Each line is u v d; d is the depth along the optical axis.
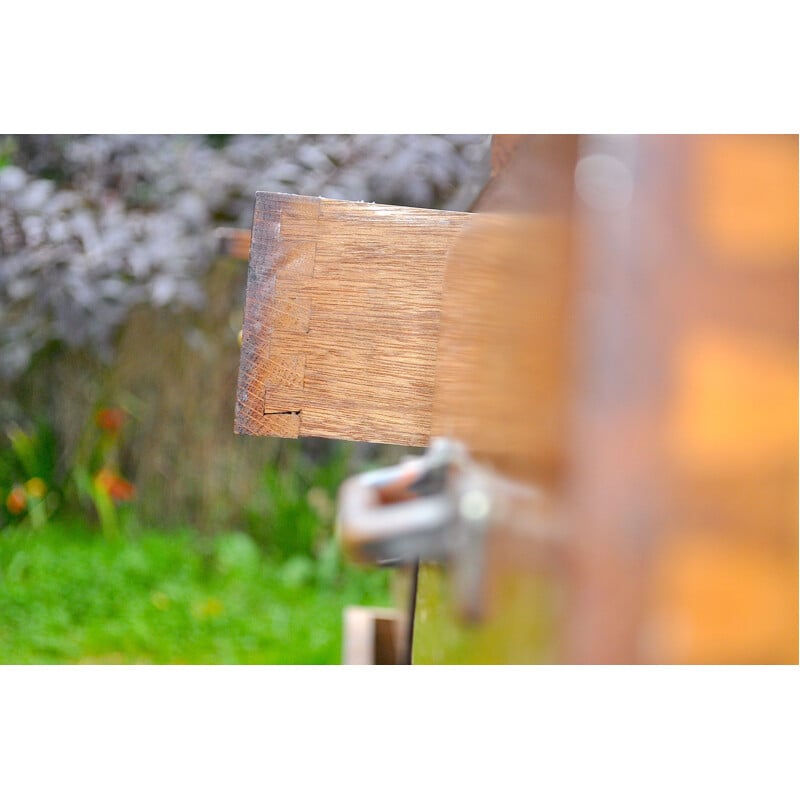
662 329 0.30
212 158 1.95
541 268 0.36
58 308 1.89
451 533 0.56
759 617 0.29
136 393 2.17
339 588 2.04
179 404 2.17
